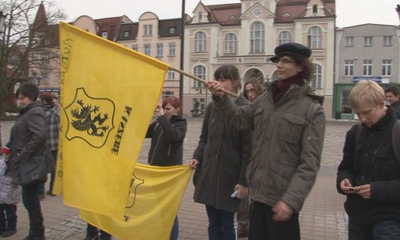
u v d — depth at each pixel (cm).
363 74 4400
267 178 271
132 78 319
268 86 291
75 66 338
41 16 3303
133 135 317
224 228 371
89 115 332
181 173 386
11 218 481
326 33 4447
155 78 313
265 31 4700
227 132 361
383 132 267
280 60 279
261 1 4706
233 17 4978
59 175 346
